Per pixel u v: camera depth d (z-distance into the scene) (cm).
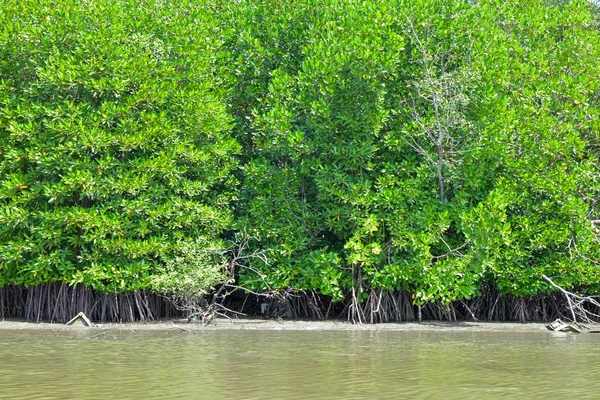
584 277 2427
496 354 1706
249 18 2716
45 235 2286
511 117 2428
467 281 2319
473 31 2489
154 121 2373
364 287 2458
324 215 2467
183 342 1931
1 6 2450
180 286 2308
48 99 2409
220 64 2686
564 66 2688
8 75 2423
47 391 1249
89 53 2352
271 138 2470
